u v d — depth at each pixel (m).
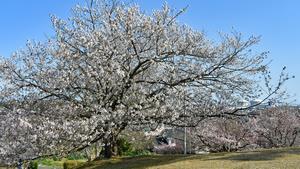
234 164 11.08
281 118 22.22
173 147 29.41
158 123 14.98
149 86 15.12
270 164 10.62
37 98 14.07
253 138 22.67
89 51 13.59
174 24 14.91
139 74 15.22
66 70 13.78
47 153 13.23
